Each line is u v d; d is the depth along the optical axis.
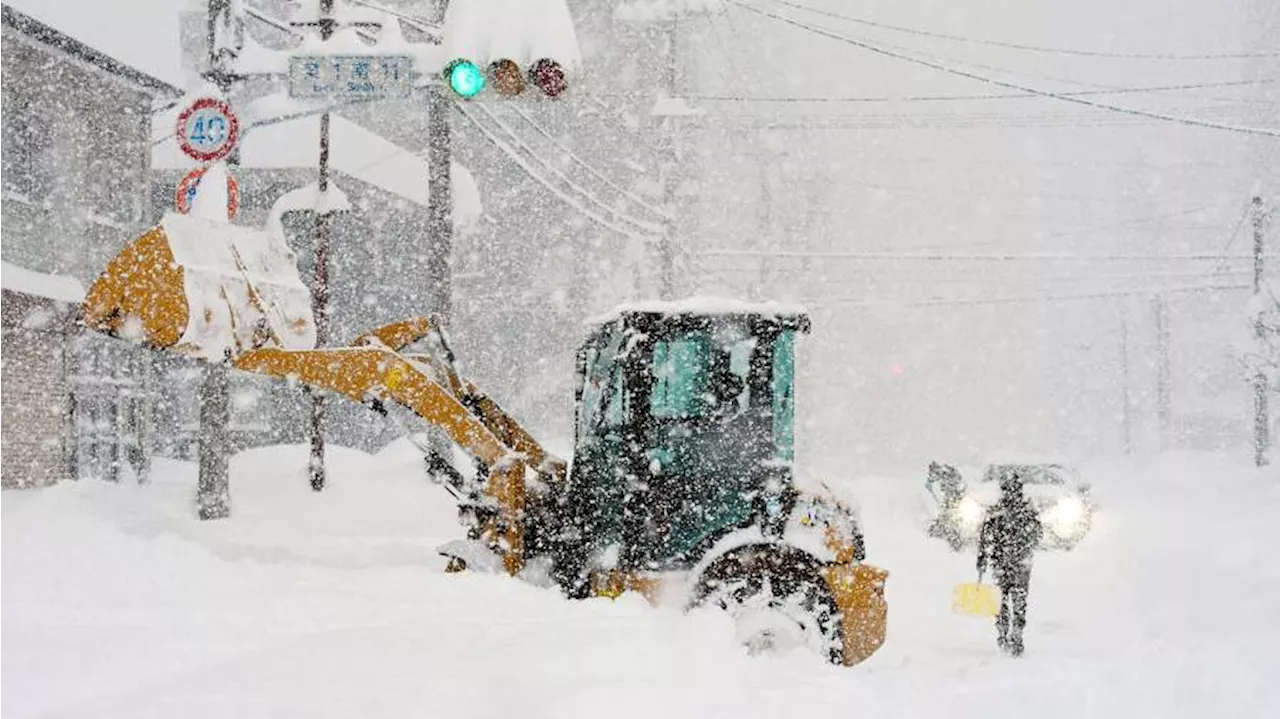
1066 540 37.62
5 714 10.86
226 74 34.19
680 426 17.73
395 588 17.67
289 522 31.47
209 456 31.83
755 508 17.59
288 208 45.03
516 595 17.25
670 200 65.06
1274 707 12.49
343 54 32.09
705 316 17.92
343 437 66.56
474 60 25.62
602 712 10.77
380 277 68.12
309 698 10.92
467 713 10.53
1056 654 18.30
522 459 19.25
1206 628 21.73
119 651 13.37
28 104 39.81
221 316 20.14
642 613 16.11
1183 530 42.88
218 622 15.27
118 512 30.88
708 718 10.97
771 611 17.20
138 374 46.16
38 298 39.12
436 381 22.67
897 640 21.31
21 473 39.06
